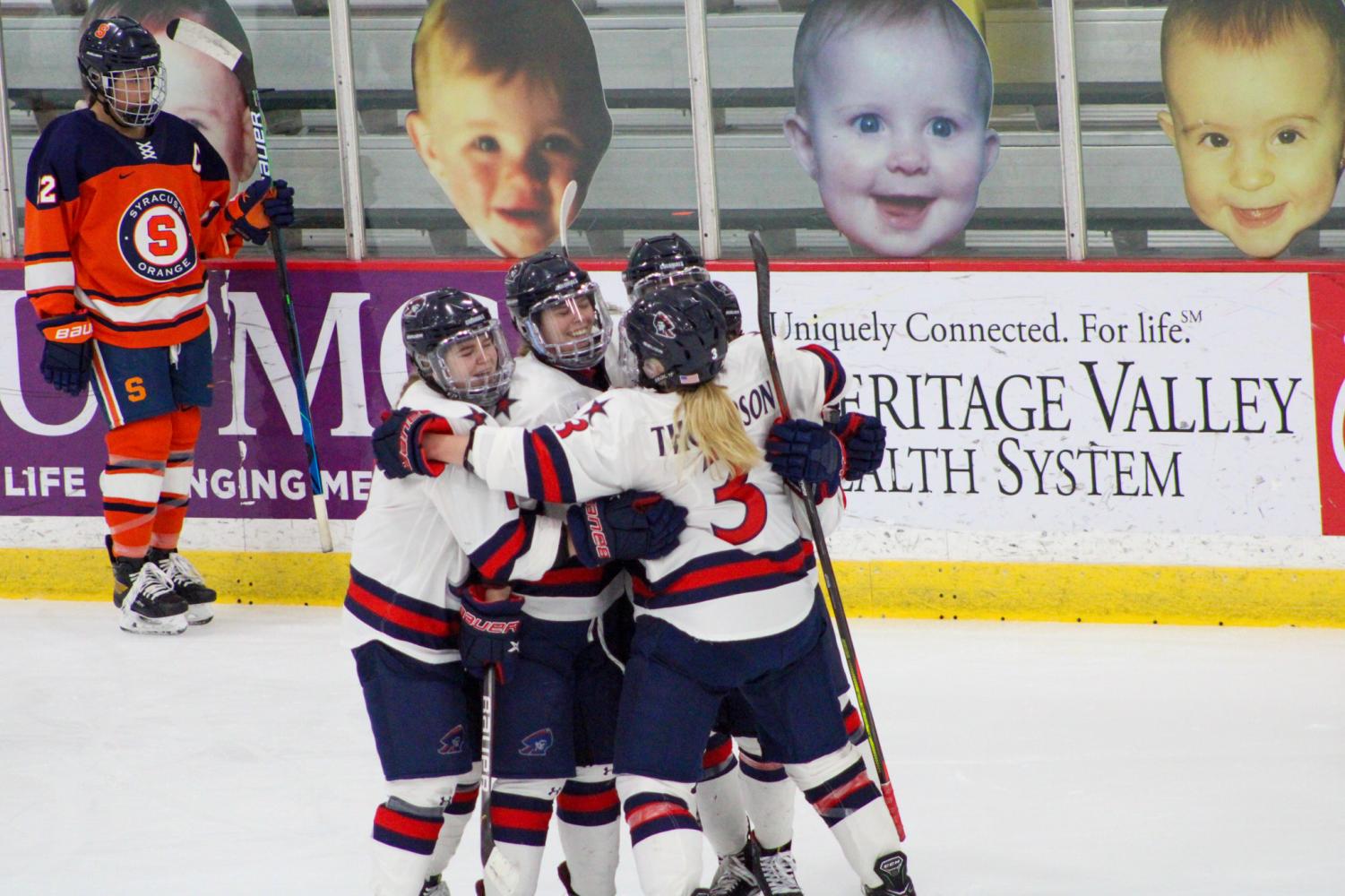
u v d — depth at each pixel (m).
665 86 19.86
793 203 19.81
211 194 19.92
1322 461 18.30
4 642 19.33
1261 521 18.55
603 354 10.85
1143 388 18.67
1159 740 15.02
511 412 10.62
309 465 20.16
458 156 20.53
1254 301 18.27
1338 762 14.24
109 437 19.45
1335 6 18.05
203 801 14.13
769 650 10.23
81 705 16.91
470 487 10.05
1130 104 18.81
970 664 17.61
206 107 21.02
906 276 19.12
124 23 18.41
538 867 10.66
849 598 19.78
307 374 20.70
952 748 15.04
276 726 16.12
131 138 18.89
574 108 20.12
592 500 10.07
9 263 20.89
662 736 10.14
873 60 19.23
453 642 10.65
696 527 10.23
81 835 13.44
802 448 10.25
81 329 18.64
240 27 20.80
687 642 10.16
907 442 19.38
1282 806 13.30
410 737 10.44
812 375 10.98
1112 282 18.58
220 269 20.62
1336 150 18.31
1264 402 18.39
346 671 17.91
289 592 20.95
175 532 20.16
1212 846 12.54
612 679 10.90
